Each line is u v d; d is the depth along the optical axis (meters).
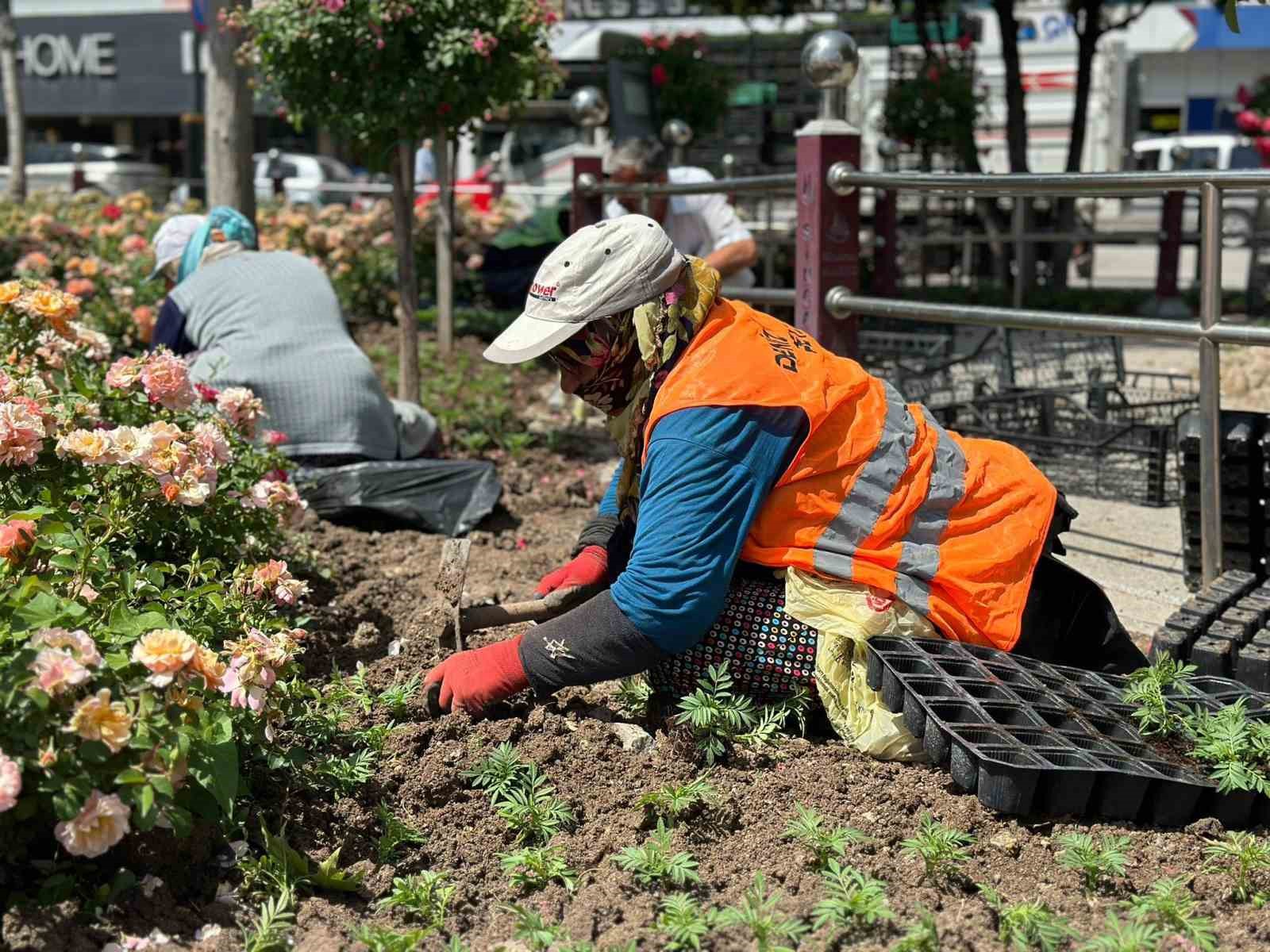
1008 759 2.57
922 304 4.11
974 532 2.93
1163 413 6.96
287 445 4.90
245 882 2.37
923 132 13.87
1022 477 3.03
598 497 5.55
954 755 2.66
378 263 10.62
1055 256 14.01
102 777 2.17
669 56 14.76
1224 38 27.41
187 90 29.48
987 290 13.52
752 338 2.82
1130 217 20.05
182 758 2.19
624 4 18.62
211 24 8.92
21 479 2.95
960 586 2.87
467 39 6.04
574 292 2.72
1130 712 2.84
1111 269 19.14
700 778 2.71
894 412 2.94
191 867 2.40
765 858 2.52
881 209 10.59
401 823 2.61
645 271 2.73
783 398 2.75
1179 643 3.09
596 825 2.66
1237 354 8.59
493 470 5.04
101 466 3.02
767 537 2.85
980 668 2.77
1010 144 14.12
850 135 4.32
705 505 2.69
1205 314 3.46
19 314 3.67
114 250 9.88
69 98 30.53
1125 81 19.72
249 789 2.58
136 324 7.18
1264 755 2.65
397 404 5.65
